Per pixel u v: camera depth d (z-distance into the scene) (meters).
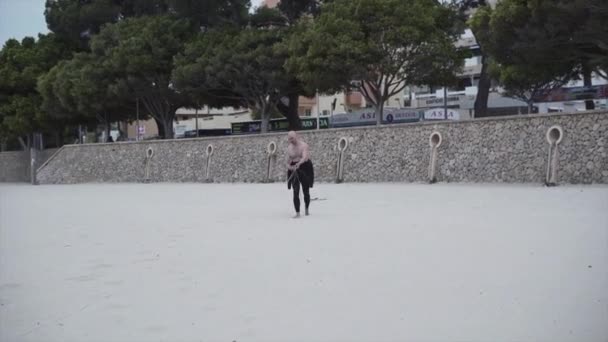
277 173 31.47
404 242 9.60
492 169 22.12
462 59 33.22
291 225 12.55
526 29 23.92
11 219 17.33
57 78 45.03
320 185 26.31
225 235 11.59
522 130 21.36
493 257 8.03
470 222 11.45
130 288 7.49
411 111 45.62
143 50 39.25
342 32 30.81
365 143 27.25
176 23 39.78
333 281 7.23
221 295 6.88
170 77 40.12
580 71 31.98
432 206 14.82
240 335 5.44
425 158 24.67
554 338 4.97
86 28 47.91
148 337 5.54
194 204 19.47
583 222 10.59
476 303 6.01
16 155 63.34
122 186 36.38
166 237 11.79
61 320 6.27
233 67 35.56
